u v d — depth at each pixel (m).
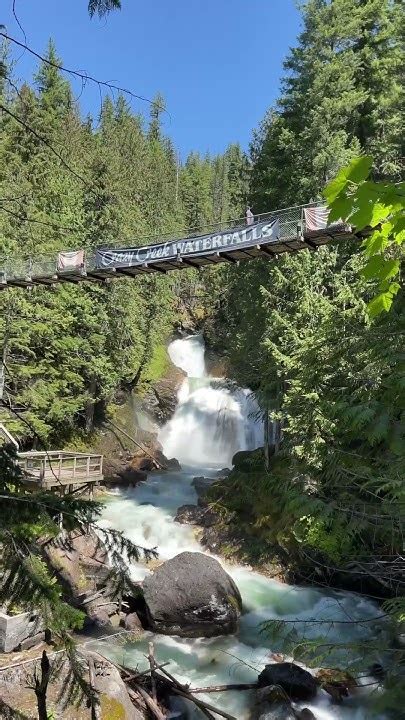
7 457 4.31
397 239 2.29
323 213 9.29
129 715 6.87
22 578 3.18
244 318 22.33
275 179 22.77
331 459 4.61
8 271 13.43
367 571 5.12
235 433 31.81
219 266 30.17
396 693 3.91
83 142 31.72
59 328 22.22
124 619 11.38
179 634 11.23
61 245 20.72
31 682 6.77
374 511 4.27
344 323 6.98
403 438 3.52
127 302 27.78
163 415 33.38
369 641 4.25
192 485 23.53
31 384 21.50
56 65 2.67
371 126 23.44
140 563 14.90
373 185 1.86
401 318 4.45
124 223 27.06
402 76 23.69
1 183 17.22
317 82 20.69
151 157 57.16
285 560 14.64
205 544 16.88
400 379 3.77
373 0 23.44
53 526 3.46
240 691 8.96
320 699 8.62
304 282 16.09
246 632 11.54
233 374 22.73
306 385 6.63
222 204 67.25
